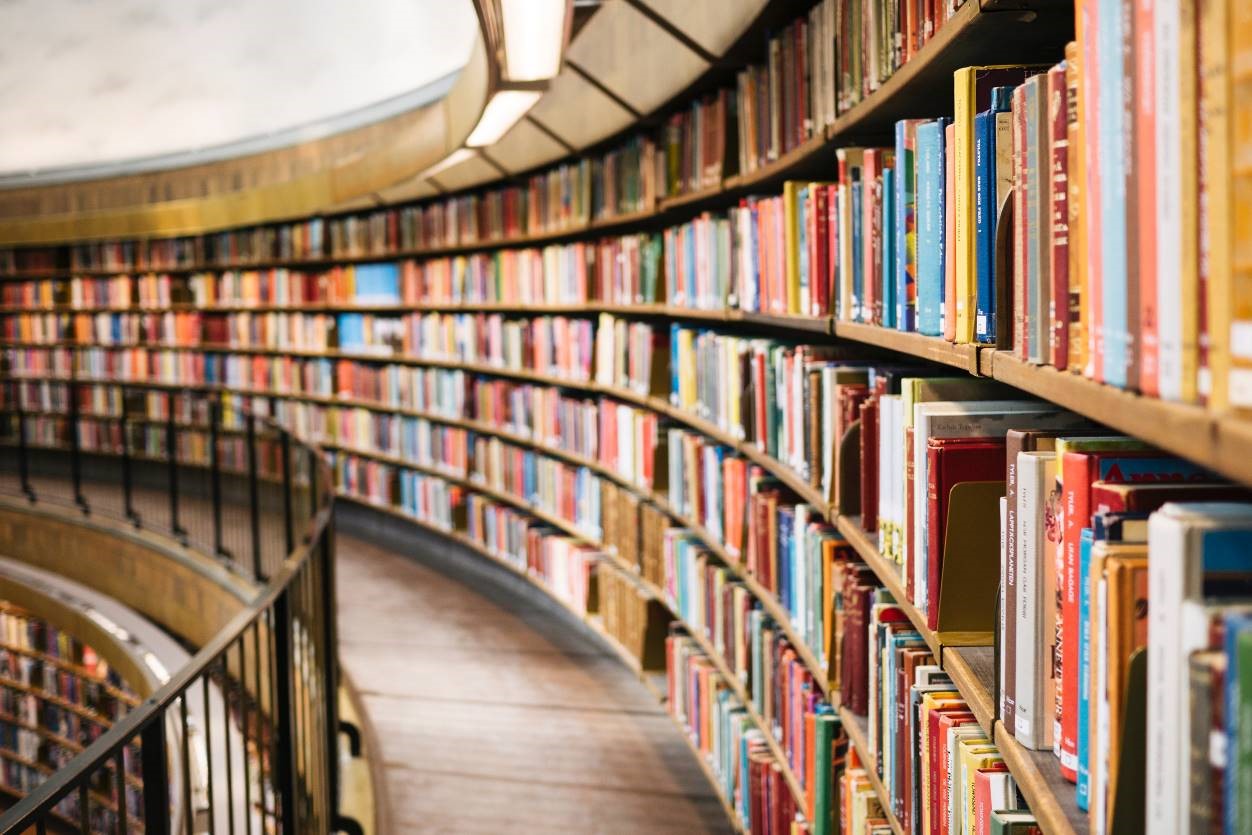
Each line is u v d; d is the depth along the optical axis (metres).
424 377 7.48
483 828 3.77
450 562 7.58
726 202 4.00
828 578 2.44
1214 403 0.80
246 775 2.38
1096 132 1.03
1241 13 0.76
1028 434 1.33
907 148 1.85
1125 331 0.96
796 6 2.88
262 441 8.56
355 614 6.36
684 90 3.89
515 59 3.39
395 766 4.27
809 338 3.78
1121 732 1.03
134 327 10.30
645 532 4.52
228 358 9.55
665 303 4.34
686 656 3.98
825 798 2.49
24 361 11.16
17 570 8.31
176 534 6.95
